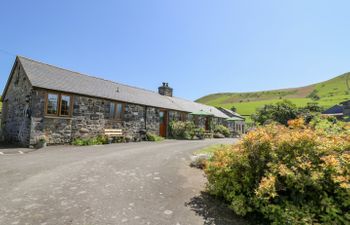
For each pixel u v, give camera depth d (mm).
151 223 3611
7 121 16016
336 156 3553
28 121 11992
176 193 5098
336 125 5473
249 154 4281
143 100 19359
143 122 18516
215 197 4922
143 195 4879
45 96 12312
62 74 15367
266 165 4078
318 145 3811
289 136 4074
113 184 5504
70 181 5602
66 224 3459
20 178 5746
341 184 3049
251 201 3900
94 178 5914
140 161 8266
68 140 13258
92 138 14297
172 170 7113
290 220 3172
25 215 3719
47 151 10320
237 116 38656
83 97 14195
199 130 22188
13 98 15195
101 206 4199
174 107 22625
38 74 13195
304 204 3408
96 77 18984
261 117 28250
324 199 3238
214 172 4746
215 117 30000
